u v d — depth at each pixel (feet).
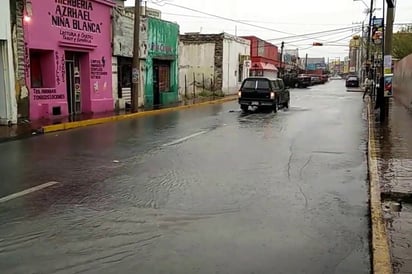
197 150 38.14
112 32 76.02
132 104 73.72
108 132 50.26
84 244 17.40
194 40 133.59
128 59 83.05
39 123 54.80
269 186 26.32
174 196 23.99
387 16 58.18
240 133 49.67
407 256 16.33
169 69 102.06
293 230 19.15
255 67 184.34
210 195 24.25
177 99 104.32
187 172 29.68
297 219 20.56
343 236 18.54
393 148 38.47
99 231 18.78
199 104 96.12
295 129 53.98
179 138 45.27
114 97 77.77
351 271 15.35
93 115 66.13
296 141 44.19
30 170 30.01
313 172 30.32
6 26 53.31
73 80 68.90
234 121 62.95
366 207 22.53
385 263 15.38
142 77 87.61
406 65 88.53
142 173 29.27
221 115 72.74
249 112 78.84
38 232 18.62
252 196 24.17
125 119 65.77
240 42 151.43
